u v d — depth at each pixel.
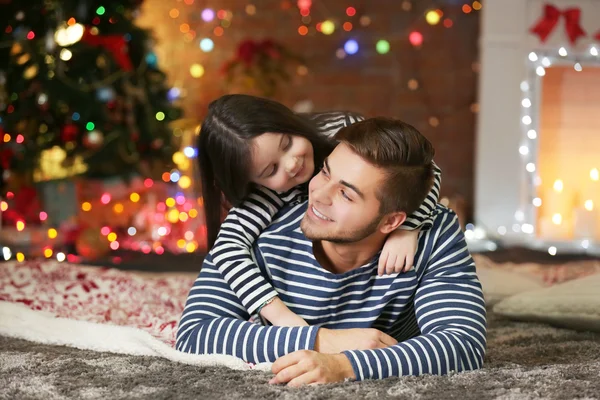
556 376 1.27
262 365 1.31
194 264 3.30
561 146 4.10
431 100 4.51
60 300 2.02
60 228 3.62
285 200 1.50
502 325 1.91
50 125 3.61
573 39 4.02
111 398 1.15
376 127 1.30
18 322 1.68
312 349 1.28
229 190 1.48
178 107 3.95
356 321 1.40
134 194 3.94
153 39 3.93
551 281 2.47
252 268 1.38
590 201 4.07
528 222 4.10
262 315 1.37
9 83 3.52
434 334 1.28
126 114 3.77
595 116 4.07
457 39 4.49
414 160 1.29
